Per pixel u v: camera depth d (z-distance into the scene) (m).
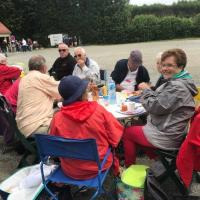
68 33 44.47
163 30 42.47
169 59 3.37
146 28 42.19
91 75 5.58
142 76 5.51
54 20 44.38
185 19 42.88
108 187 3.64
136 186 3.10
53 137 2.76
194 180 3.78
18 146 4.80
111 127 3.03
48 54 26.33
